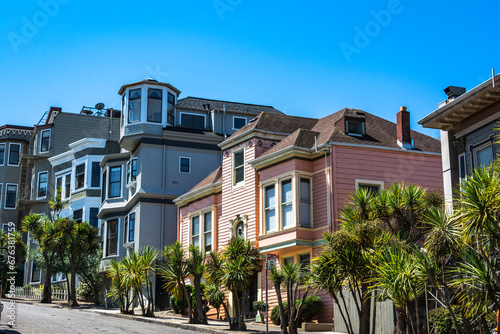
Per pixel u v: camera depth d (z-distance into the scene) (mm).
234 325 23484
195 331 23844
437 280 14930
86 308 37531
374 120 30984
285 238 26906
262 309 27531
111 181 44375
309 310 25062
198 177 41812
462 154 20797
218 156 42750
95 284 44125
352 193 24172
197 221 35281
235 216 30984
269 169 28609
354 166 27172
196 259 26734
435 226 14781
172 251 27391
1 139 62938
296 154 27281
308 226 26984
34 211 54750
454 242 14188
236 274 22734
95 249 40594
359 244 17203
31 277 54438
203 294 26688
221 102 47562
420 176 28578
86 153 49344
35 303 39844
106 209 43625
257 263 23719
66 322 25062
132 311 30953
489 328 15898
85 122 55625
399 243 16562
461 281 13992
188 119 43969
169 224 40375
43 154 54844
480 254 13992
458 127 21094
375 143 28109
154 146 41219
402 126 29031
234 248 23391
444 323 17125
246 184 30625
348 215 19328
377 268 15758
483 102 19484
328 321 25047
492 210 12930
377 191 27359
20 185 58031
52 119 59031
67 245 39938
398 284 14711
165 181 40844
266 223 28500
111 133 55844
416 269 14805
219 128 43875
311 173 27609
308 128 32156
